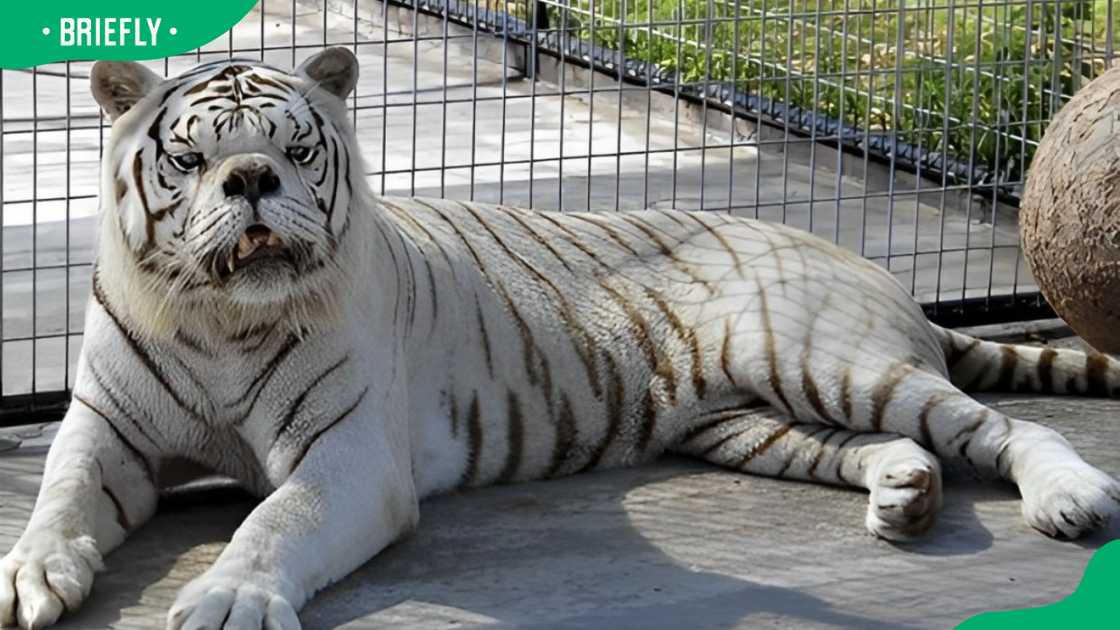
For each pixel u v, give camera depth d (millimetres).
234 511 5590
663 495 5809
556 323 5977
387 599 4879
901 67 8523
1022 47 9891
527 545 5340
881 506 5352
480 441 5805
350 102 12109
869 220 9531
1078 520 5336
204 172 4832
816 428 5910
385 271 5465
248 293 4840
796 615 4828
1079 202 6973
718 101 11172
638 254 6242
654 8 11828
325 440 5105
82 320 7680
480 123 11523
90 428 5188
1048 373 6828
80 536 4891
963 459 5742
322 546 4852
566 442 5977
